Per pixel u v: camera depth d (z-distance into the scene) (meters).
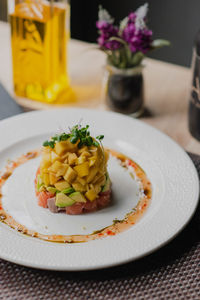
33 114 0.66
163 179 0.57
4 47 0.85
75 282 0.44
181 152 0.60
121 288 0.44
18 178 0.59
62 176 0.52
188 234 0.50
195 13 1.01
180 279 0.45
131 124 0.65
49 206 0.53
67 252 0.45
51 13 0.65
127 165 0.61
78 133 0.52
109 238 0.49
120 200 0.56
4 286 0.44
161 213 0.51
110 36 0.64
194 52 0.62
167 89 0.76
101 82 0.78
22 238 0.47
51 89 0.72
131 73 0.67
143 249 0.46
